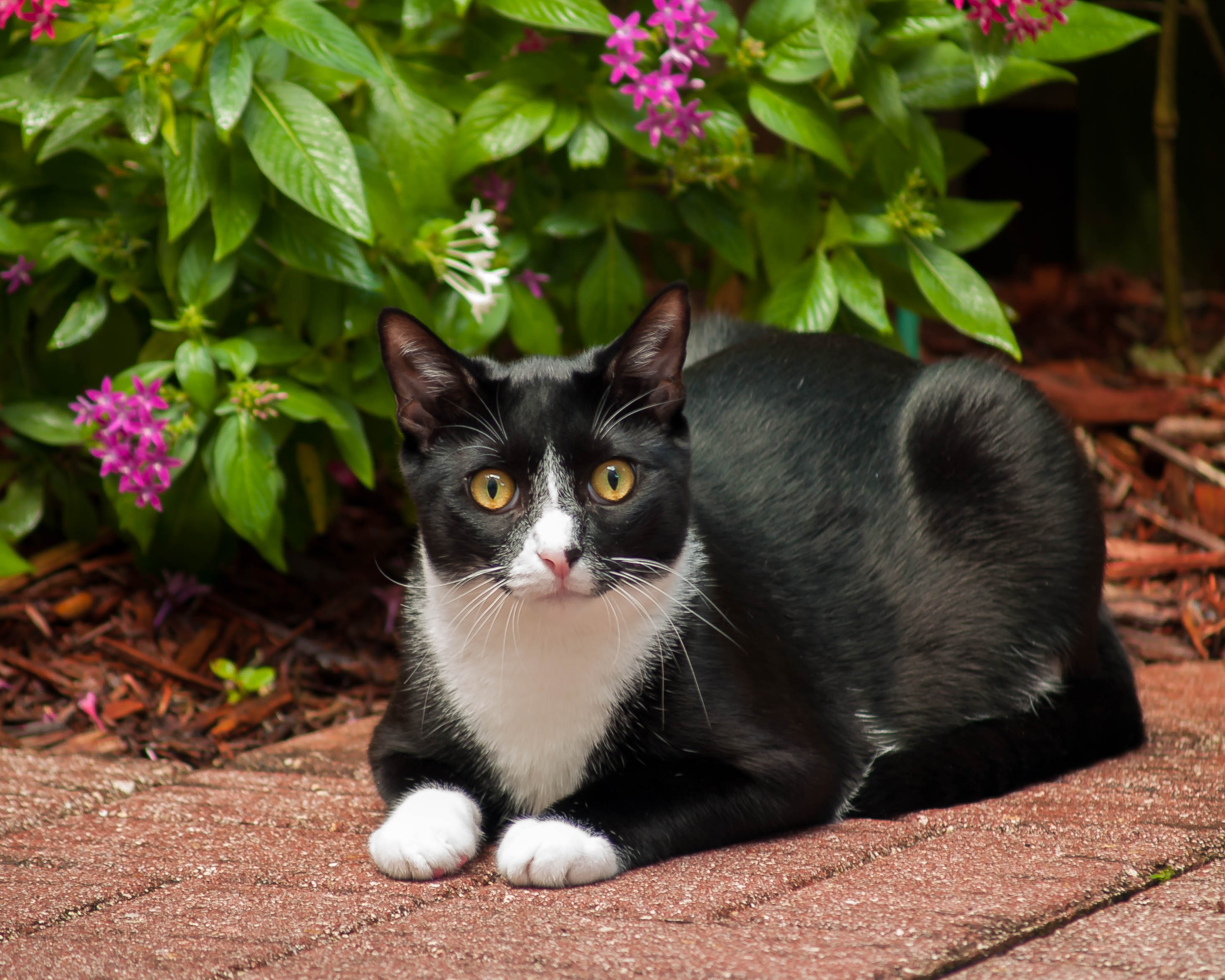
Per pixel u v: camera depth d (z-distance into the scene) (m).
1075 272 7.84
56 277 4.05
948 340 6.68
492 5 3.83
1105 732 3.19
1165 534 5.03
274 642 4.25
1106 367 6.32
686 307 2.70
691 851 2.62
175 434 3.79
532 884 2.46
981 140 7.70
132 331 4.17
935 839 2.67
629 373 2.71
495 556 2.65
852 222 4.21
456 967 2.08
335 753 3.50
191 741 3.73
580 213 4.30
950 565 3.28
